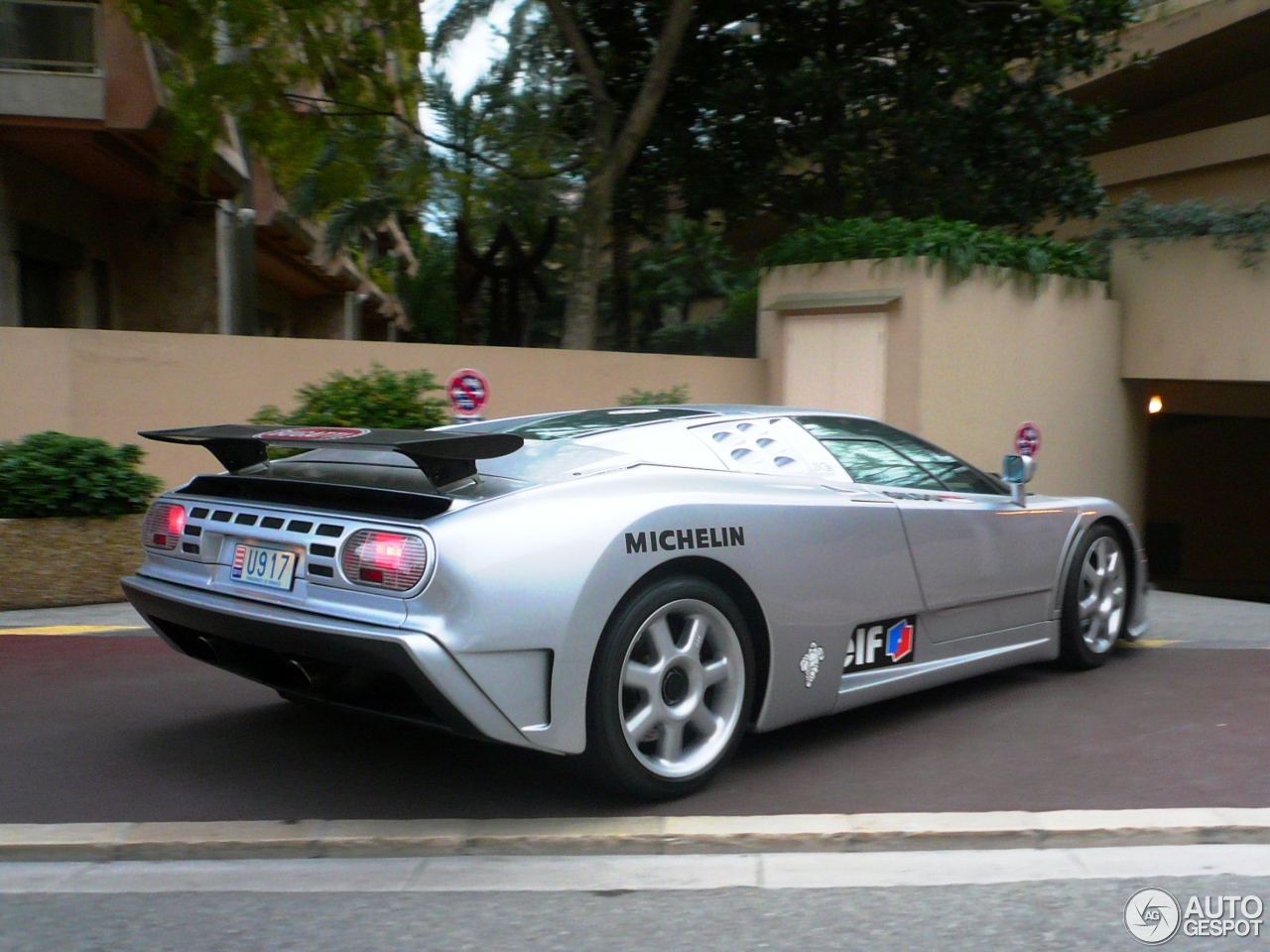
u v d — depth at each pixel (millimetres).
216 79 11555
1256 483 22453
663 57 13719
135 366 10883
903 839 3688
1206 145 18969
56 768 4418
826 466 4824
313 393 9789
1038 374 13602
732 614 4102
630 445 4340
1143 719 5090
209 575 4070
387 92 13117
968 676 5203
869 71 15727
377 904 3309
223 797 4078
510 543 3539
